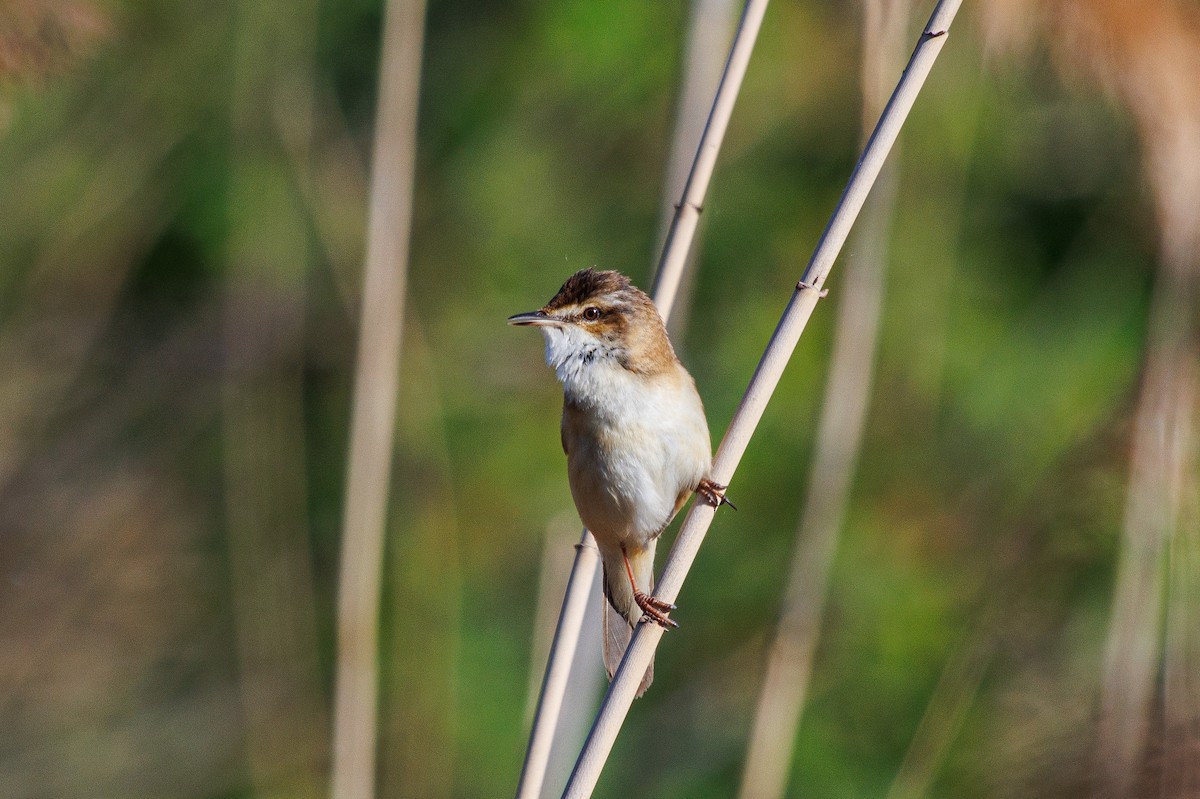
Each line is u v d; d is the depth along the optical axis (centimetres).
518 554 1426
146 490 1365
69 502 1327
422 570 1369
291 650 1306
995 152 1374
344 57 1510
